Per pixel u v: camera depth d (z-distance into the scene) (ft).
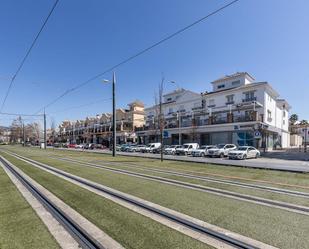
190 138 142.00
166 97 185.78
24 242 13.44
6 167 51.01
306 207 19.75
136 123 210.18
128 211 18.79
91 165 53.67
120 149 160.15
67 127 351.46
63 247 12.83
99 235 14.29
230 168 48.88
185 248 12.50
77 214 18.21
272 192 25.55
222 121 124.57
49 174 39.19
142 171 42.88
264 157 88.94
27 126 378.94
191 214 17.89
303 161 70.54
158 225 15.79
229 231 14.67
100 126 253.44
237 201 21.62
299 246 12.75
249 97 124.06
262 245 12.85
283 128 170.91
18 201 22.26
